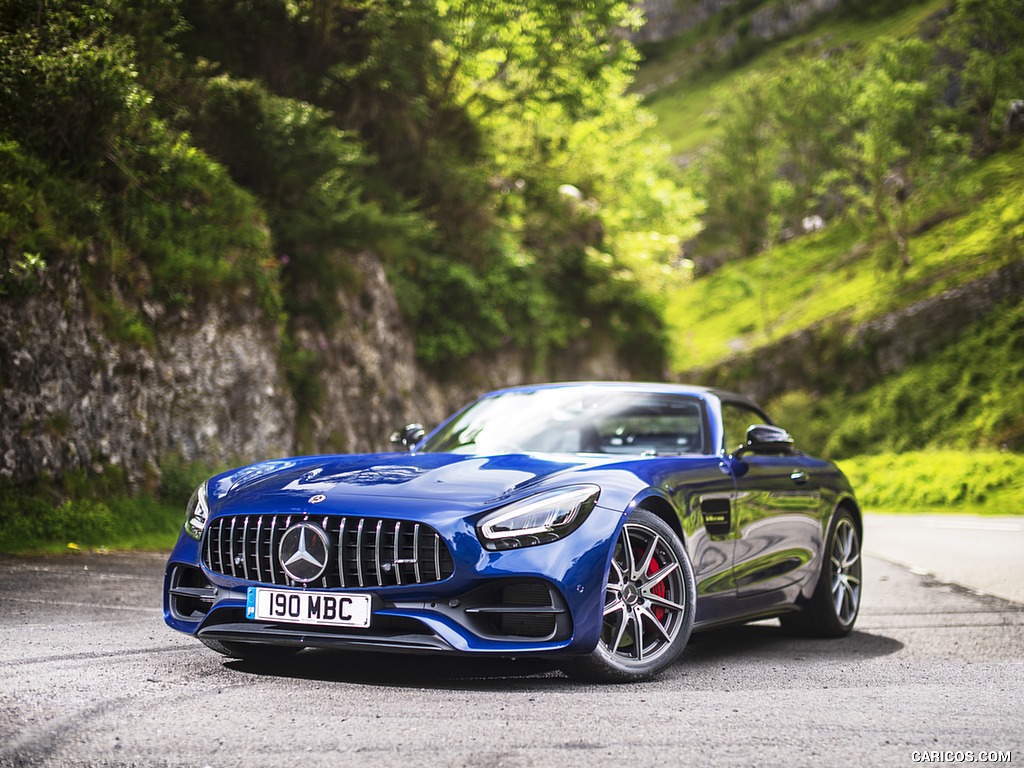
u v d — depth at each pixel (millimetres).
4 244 8227
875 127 55688
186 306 10375
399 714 2961
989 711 3188
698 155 93500
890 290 49469
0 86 9047
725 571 4379
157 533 8672
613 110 23172
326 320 13508
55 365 8508
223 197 11281
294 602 3451
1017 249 45375
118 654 3904
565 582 3395
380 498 3486
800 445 42594
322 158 12922
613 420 5070
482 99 19188
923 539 12555
